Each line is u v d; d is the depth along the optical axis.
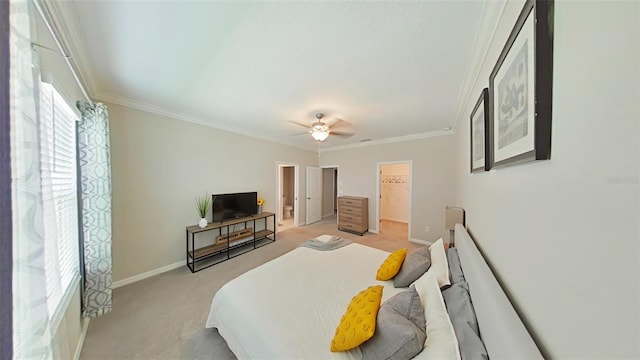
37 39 1.01
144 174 2.78
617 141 0.41
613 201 0.42
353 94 2.36
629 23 0.39
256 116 3.18
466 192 2.55
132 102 2.60
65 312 1.30
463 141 2.83
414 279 1.72
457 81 2.03
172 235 3.07
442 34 1.38
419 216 4.38
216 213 3.56
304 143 5.34
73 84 1.58
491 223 1.34
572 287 0.54
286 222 6.10
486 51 1.42
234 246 3.77
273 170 4.81
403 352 0.93
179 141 3.14
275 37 1.44
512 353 0.65
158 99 2.55
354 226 5.01
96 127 1.83
